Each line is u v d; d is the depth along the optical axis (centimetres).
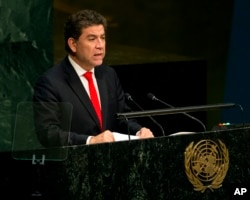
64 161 871
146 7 1830
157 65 1617
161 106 1612
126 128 1120
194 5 1873
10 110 1557
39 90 1073
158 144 912
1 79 1557
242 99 1750
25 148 892
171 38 1858
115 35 1805
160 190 917
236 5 1747
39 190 876
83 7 1741
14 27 1570
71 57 1093
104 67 1139
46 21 1611
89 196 883
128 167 900
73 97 1074
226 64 1895
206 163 937
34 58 1597
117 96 1139
